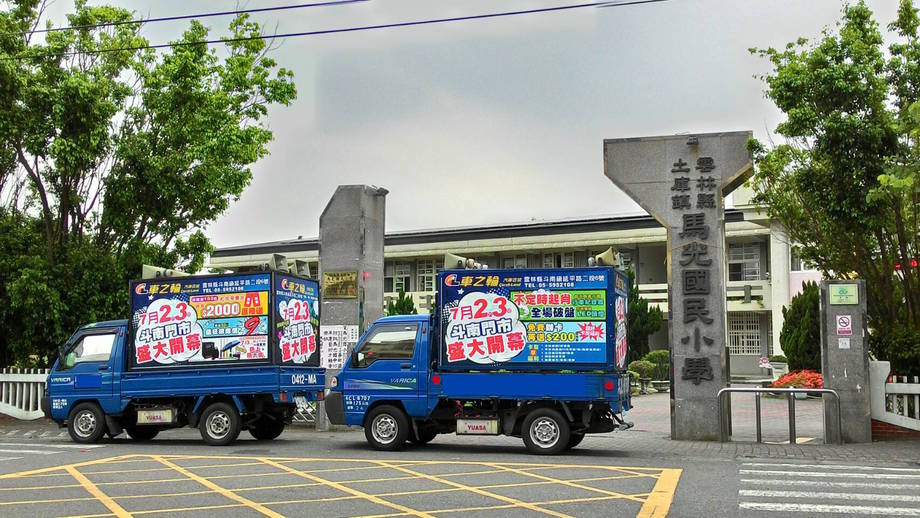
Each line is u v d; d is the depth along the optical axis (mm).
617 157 16547
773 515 8648
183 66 21719
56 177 22609
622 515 8680
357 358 14820
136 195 22016
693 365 15984
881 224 16375
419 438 14992
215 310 15656
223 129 22219
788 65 17688
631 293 35875
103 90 21453
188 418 15922
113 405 15961
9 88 20094
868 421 15320
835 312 15656
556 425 13812
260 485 10656
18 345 21828
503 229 41875
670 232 16219
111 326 16344
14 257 21703
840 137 16016
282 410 16125
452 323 14320
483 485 10602
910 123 15367
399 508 9102
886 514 8711
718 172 16078
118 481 11031
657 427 19141
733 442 15641
